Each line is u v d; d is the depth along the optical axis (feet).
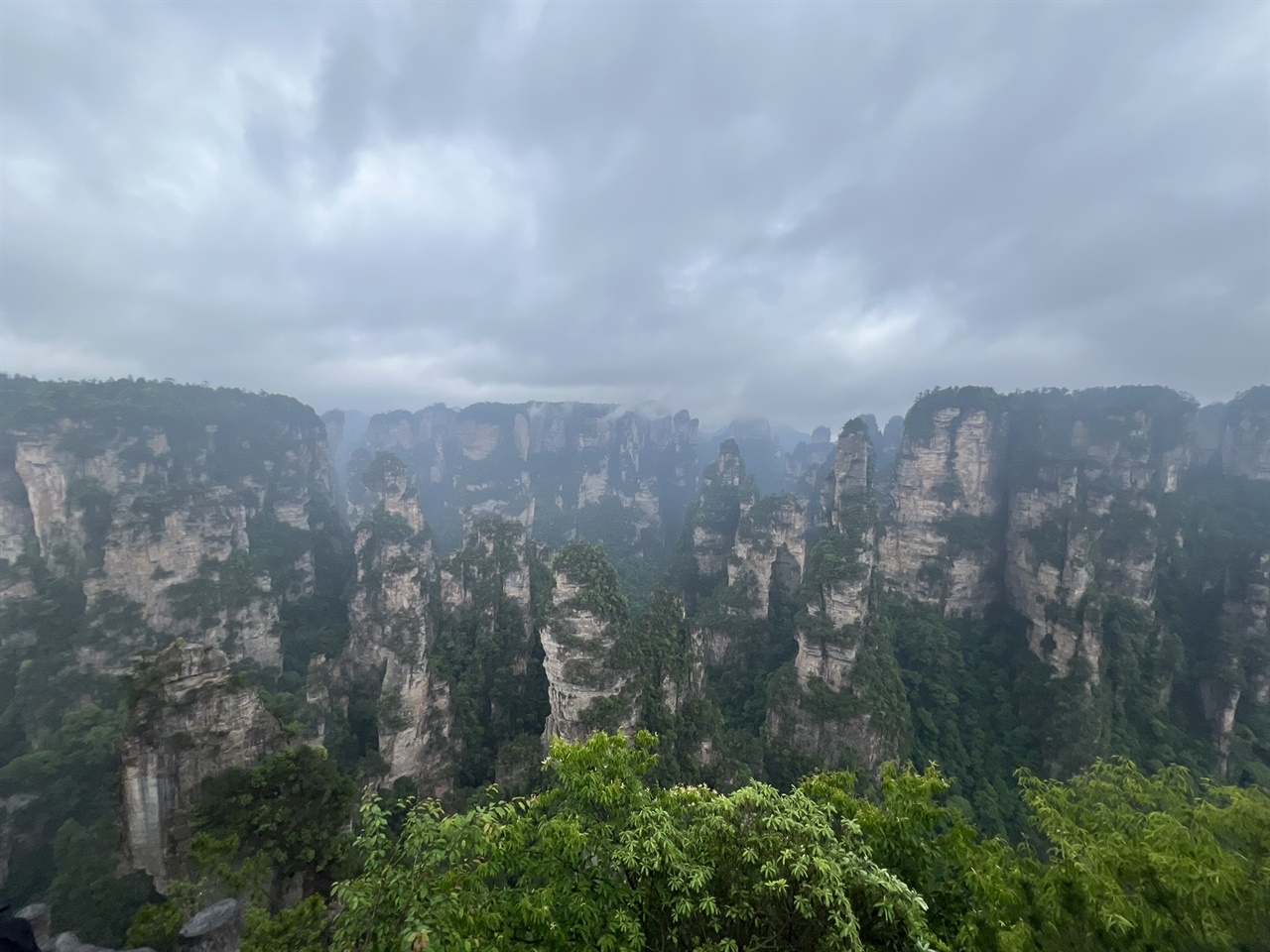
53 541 262.06
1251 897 39.55
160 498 257.75
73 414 279.90
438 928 32.48
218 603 253.65
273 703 164.25
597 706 169.78
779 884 34.76
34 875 156.46
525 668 248.73
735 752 204.74
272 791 110.73
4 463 261.44
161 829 111.14
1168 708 229.04
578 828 40.47
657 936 38.01
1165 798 55.67
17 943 39.24
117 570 242.17
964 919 42.22
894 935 37.35
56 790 167.53
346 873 103.96
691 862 38.40
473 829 39.83
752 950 35.50
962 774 223.10
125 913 105.09
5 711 208.85
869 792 190.19
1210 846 43.98
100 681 220.02
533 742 189.26
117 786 115.24
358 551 314.14
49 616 235.81
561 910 36.65
